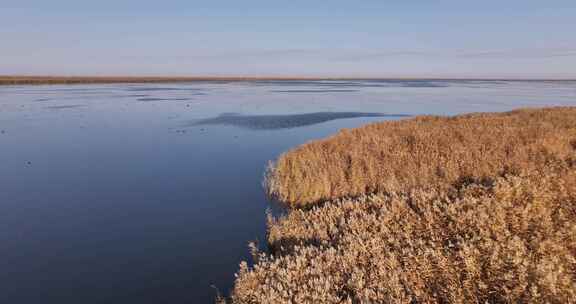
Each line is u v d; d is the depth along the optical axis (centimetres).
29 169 1376
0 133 2167
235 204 1003
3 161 1499
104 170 1369
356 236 508
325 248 518
